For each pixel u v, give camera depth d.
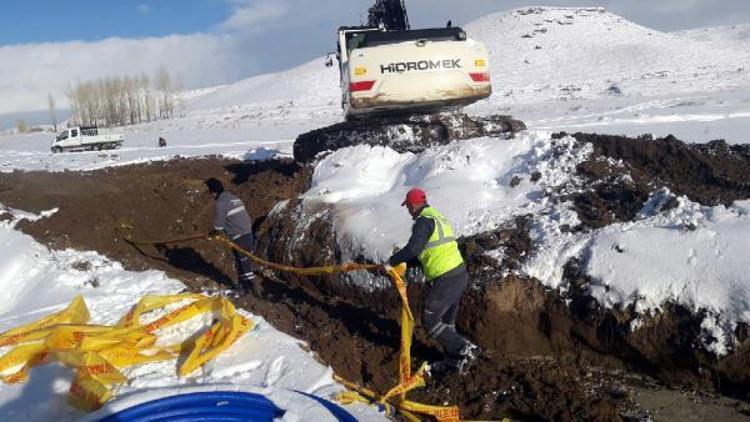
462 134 11.09
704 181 7.80
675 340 5.36
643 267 5.69
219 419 4.28
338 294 7.76
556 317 5.98
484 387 5.52
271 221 9.58
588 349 5.86
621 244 5.93
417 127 11.17
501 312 6.16
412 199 5.70
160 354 5.40
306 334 6.66
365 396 5.06
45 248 8.52
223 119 54.97
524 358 6.04
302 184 10.45
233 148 24.52
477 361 5.85
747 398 5.07
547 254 6.27
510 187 7.76
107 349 5.32
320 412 4.26
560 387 5.40
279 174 11.22
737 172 7.81
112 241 9.70
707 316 5.24
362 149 9.96
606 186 7.19
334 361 6.04
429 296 5.62
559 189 7.41
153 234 10.33
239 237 8.17
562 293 6.01
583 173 7.56
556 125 21.03
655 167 8.26
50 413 4.54
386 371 5.95
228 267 9.59
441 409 4.99
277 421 4.22
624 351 5.62
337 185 9.26
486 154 8.53
